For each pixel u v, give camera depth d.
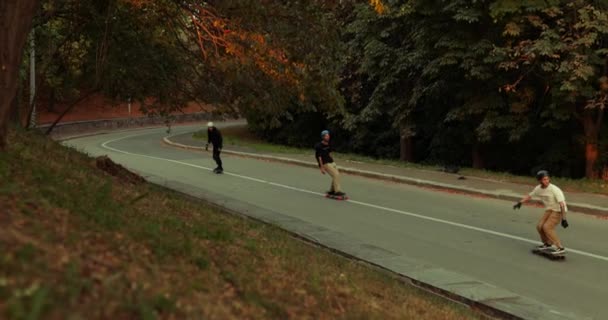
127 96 14.65
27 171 6.11
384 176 19.09
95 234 4.57
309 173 20.36
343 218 12.33
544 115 19.22
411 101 22.50
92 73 14.92
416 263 8.52
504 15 17.80
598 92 17.09
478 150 24.27
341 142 35.12
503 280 8.21
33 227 4.13
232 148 29.94
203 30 12.19
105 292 3.41
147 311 3.36
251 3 10.45
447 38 19.25
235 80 12.24
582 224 12.13
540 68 18.25
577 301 7.36
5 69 6.62
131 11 12.80
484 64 18.83
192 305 3.80
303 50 11.14
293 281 5.35
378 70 23.92
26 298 2.98
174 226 6.15
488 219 12.47
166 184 15.41
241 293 4.54
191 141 35.44
